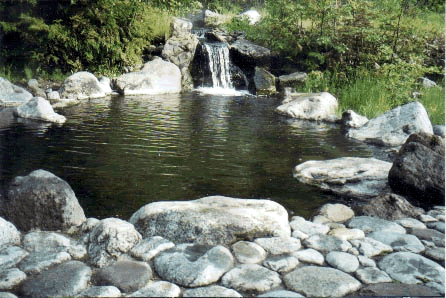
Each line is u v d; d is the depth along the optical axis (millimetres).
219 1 18156
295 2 13281
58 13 12273
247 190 4719
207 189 4699
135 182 4820
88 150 5953
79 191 4527
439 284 2891
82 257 3193
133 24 12750
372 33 11531
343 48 11805
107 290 2717
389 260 3199
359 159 5570
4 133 6734
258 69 12047
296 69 12672
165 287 2771
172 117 8219
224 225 3400
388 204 4199
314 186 4934
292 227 3744
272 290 2801
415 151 4633
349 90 10328
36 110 7855
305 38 12719
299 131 7508
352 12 12406
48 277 2877
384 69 10398
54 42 11820
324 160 5656
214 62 12492
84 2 12281
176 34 13172
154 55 12930
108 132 6938
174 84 11633
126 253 3211
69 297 2680
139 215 3588
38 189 3752
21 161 5410
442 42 11719
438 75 11195
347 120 7934
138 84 10961
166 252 3158
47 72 11531
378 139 6957
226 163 5598
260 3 17562
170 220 3465
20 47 11469
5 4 11602
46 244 3324
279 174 5270
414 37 11500
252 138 6902
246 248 3264
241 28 15133
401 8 11531
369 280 2934
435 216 4133
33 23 11586
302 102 8867
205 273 2891
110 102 9641
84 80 10180
